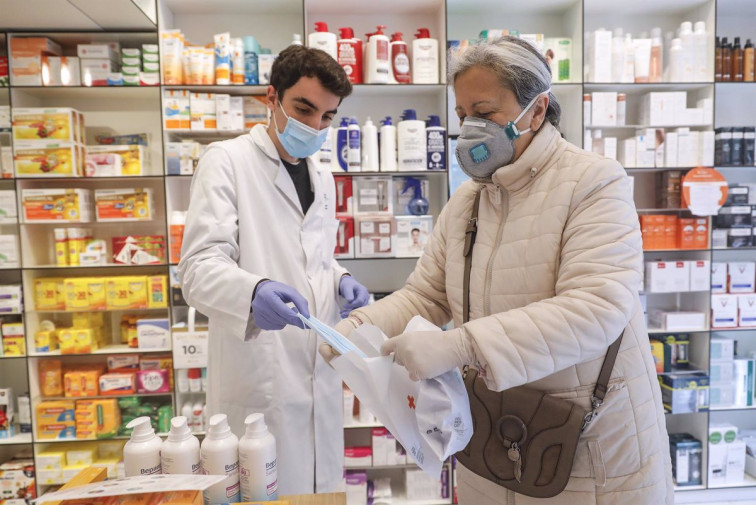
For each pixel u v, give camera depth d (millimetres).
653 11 2980
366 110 2975
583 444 1063
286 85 1438
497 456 1101
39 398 2760
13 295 2648
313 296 1567
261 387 1493
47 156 2604
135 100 2914
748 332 3217
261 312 1170
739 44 2832
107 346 2816
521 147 1081
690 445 2920
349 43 2662
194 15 2879
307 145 1502
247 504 902
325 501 990
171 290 2658
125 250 2693
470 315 1163
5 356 2678
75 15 2496
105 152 2688
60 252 2672
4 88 2641
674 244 2908
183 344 2629
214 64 2633
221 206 1411
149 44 2758
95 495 808
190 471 960
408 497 2775
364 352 1006
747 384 2965
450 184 2834
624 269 947
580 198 1008
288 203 1569
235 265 1354
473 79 1034
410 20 2957
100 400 2705
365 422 2738
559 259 1035
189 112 2625
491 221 1151
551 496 1038
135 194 2699
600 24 3047
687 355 3053
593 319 905
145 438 975
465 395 937
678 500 2900
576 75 2814
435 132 2684
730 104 3131
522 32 3004
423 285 1328
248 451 969
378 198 2719
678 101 2826
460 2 2818
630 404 1066
